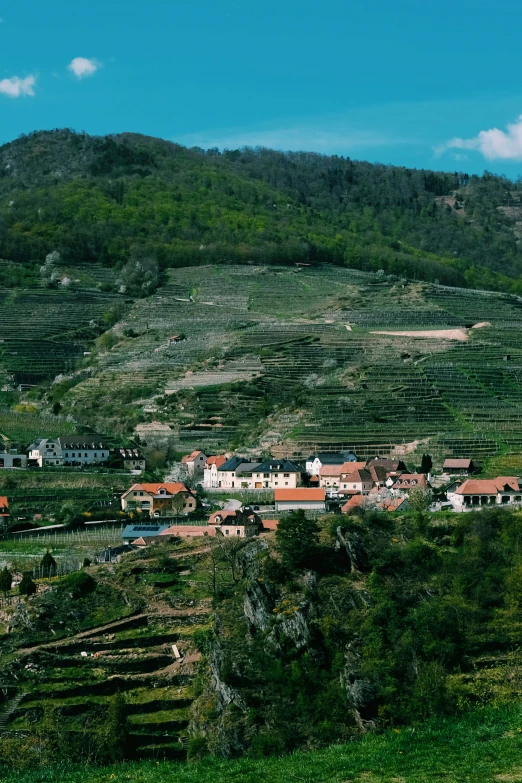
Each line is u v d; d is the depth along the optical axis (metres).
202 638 151.38
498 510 177.12
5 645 154.75
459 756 78.75
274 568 157.12
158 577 175.75
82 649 153.62
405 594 151.50
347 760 79.56
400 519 175.75
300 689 132.88
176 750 129.38
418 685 125.62
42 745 128.12
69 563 192.12
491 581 153.62
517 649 137.00
